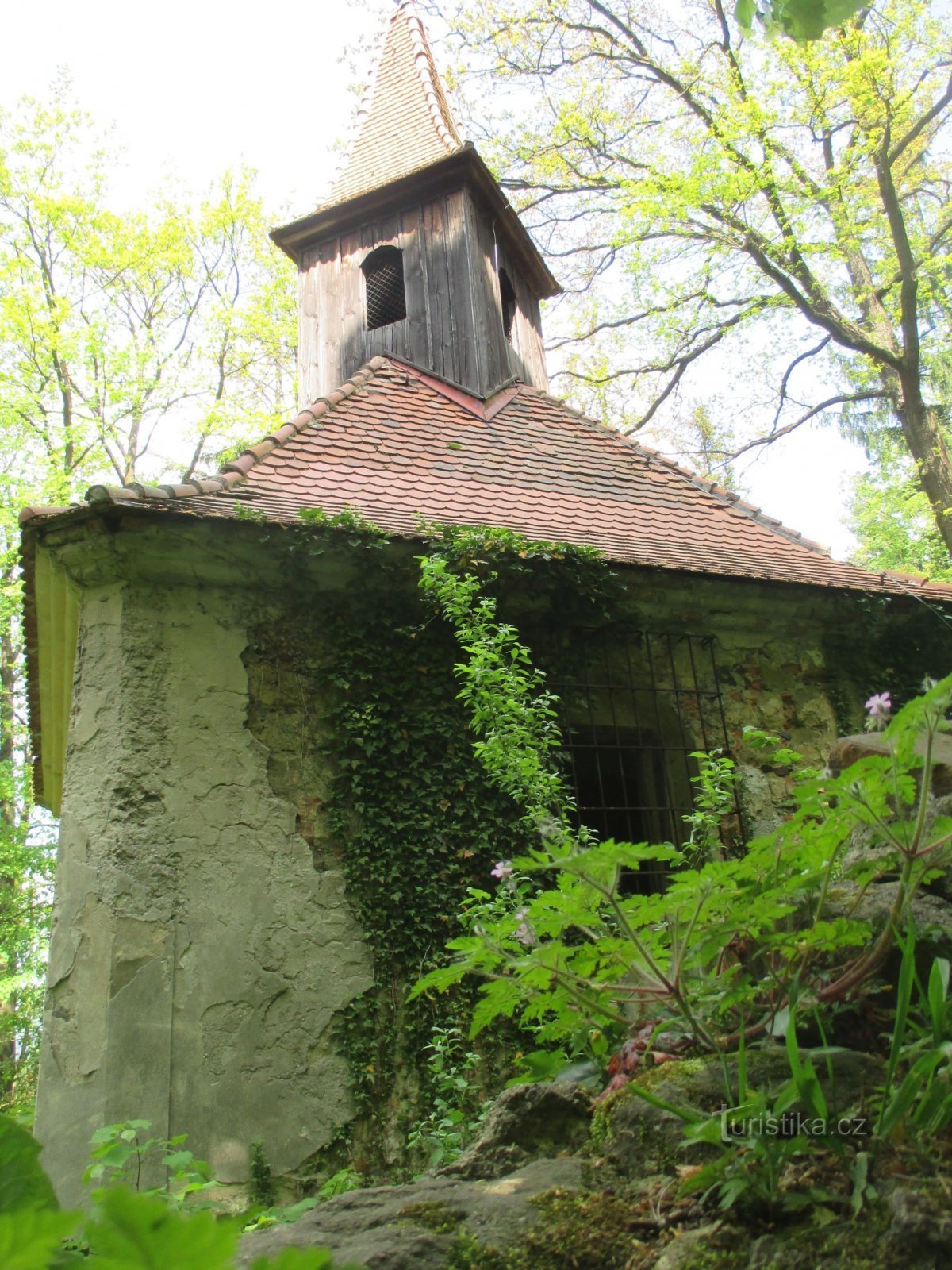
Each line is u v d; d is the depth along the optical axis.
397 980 4.97
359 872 5.10
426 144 10.38
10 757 17.50
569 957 2.18
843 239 14.25
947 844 1.90
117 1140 4.25
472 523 6.29
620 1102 2.04
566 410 9.10
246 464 6.28
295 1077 4.67
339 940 4.97
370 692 5.45
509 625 5.30
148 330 18.59
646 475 8.12
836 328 14.77
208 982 4.69
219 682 5.24
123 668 5.07
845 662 6.77
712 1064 2.02
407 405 8.14
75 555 5.25
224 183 18.08
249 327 18.31
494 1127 2.16
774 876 2.09
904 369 14.76
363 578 5.57
